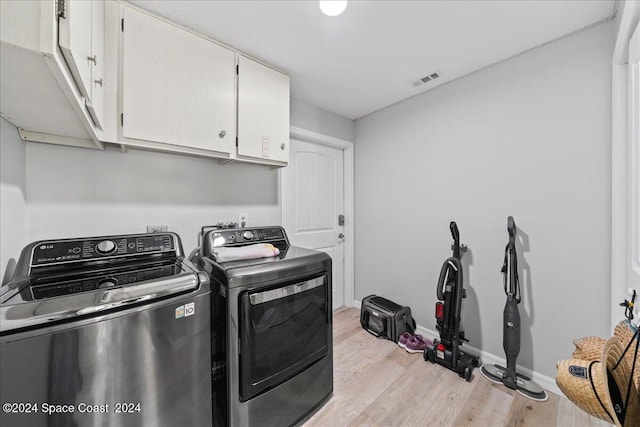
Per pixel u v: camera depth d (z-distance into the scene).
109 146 1.41
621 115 1.28
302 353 1.36
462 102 1.99
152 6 1.27
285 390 1.28
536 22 1.40
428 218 2.23
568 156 1.51
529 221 1.66
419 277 2.31
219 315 1.20
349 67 1.85
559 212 1.54
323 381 1.46
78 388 0.73
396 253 2.50
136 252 1.25
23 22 0.53
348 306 2.91
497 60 1.77
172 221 1.67
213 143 1.49
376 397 1.53
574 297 1.49
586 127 1.45
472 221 1.94
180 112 1.37
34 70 0.63
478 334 1.91
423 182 2.26
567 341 1.52
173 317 0.92
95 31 0.97
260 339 1.19
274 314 1.24
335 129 2.71
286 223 2.35
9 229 1.03
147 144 1.28
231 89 1.57
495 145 1.81
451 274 1.84
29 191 1.22
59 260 1.07
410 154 2.36
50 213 1.28
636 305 1.05
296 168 2.47
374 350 2.05
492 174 1.83
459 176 2.01
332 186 2.81
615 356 0.62
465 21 1.40
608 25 1.37
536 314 1.63
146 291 0.86
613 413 0.55
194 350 0.99
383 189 2.61
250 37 1.52
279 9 1.30
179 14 1.32
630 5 0.98
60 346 0.70
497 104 1.80
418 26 1.44
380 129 2.63
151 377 0.87
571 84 1.49
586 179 1.45
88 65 0.86
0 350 0.63
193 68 1.41
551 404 1.45
